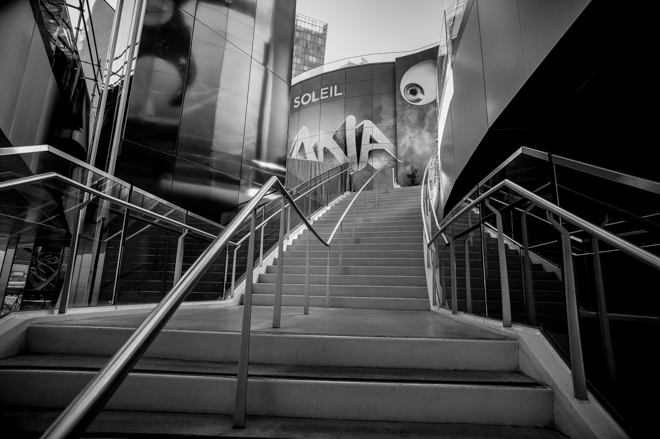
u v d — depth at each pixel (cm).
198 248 583
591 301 246
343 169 1173
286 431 140
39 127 609
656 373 194
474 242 366
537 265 304
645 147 395
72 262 251
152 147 714
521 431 147
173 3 789
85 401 65
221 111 862
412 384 158
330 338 189
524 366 179
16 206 423
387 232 661
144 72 716
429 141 1744
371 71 1897
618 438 130
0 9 454
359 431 143
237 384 146
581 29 275
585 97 369
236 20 930
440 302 403
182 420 149
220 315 307
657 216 249
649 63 307
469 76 566
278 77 1038
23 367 169
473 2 539
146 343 83
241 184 892
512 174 297
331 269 528
